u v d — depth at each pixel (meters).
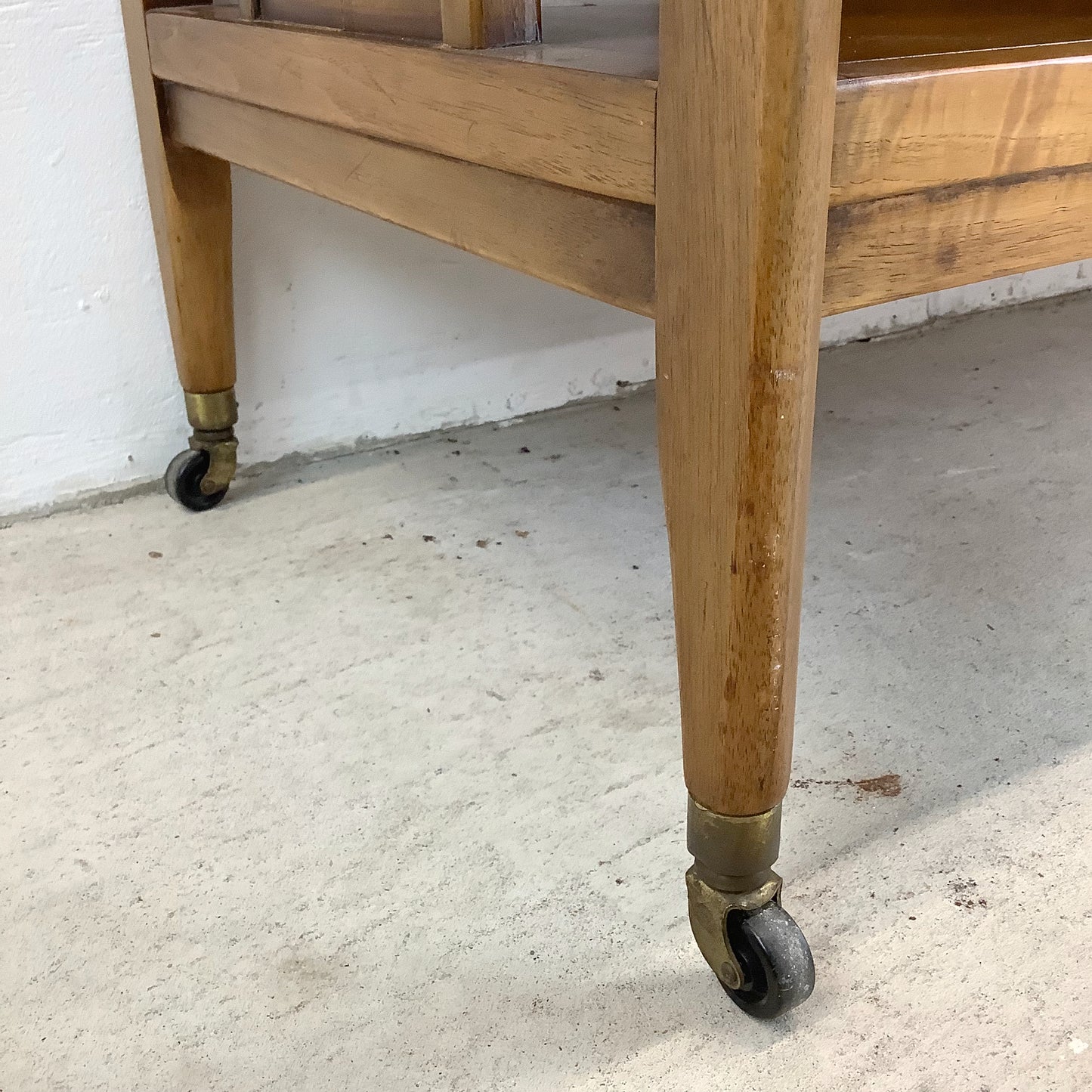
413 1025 0.49
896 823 0.61
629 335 1.28
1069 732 0.68
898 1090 0.45
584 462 1.11
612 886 0.57
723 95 0.36
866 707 0.71
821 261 0.38
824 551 0.91
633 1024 0.49
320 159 0.65
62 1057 0.47
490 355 1.18
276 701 0.73
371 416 1.13
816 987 0.50
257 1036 0.48
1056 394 1.26
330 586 0.87
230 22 0.69
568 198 0.46
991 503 0.99
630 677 0.75
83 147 0.91
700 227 0.38
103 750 0.68
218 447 0.98
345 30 0.61
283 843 0.60
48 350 0.95
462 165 0.52
